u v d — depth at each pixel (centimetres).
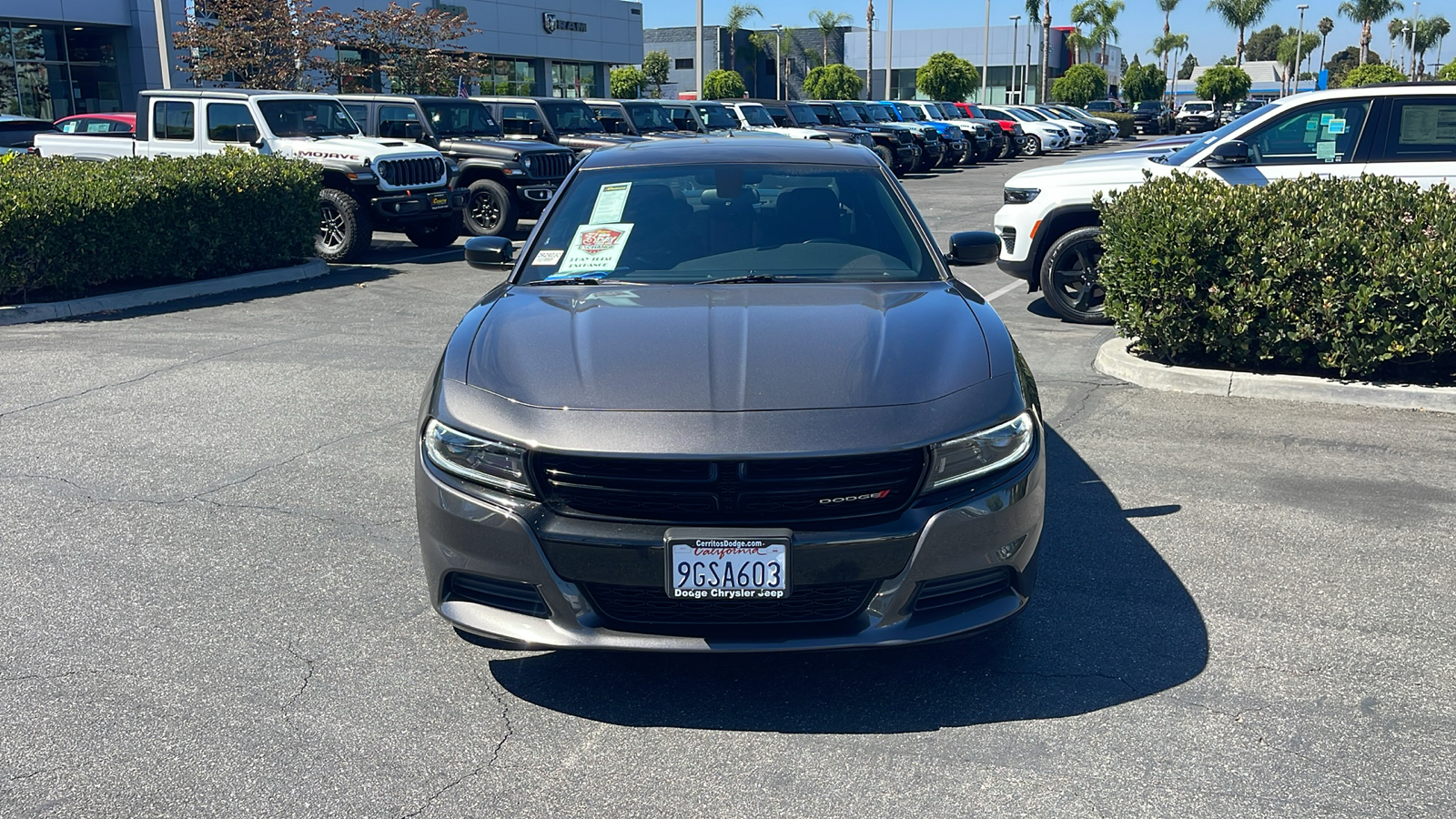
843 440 292
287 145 1321
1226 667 341
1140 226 676
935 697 325
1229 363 690
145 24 2597
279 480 515
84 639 362
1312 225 639
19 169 1058
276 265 1195
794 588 293
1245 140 828
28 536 448
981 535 304
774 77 8288
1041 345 804
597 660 349
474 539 306
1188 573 411
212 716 316
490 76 3381
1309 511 471
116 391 676
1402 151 787
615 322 355
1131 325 691
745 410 300
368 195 1320
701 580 291
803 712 319
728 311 363
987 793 279
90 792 280
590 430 297
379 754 298
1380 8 8006
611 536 293
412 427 598
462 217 1514
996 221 929
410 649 356
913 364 324
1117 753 296
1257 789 279
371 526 459
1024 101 7431
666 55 7194
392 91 2406
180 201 1048
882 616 299
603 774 289
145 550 435
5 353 788
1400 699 322
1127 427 595
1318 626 368
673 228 437
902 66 8456
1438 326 604
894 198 459
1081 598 390
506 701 326
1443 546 434
